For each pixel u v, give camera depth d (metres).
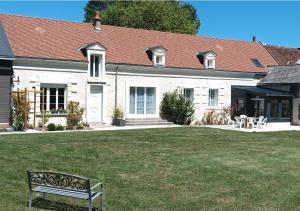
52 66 29.27
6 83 26.86
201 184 12.88
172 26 54.75
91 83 30.91
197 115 36.25
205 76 36.62
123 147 19.45
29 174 10.25
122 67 32.31
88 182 9.62
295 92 37.66
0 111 26.62
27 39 29.88
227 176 13.97
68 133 24.53
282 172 14.83
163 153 18.16
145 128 29.53
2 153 16.53
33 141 20.08
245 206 10.86
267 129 32.62
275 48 46.47
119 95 32.38
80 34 33.31
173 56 35.97
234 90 38.38
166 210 10.40
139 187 12.35
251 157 17.86
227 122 36.94
